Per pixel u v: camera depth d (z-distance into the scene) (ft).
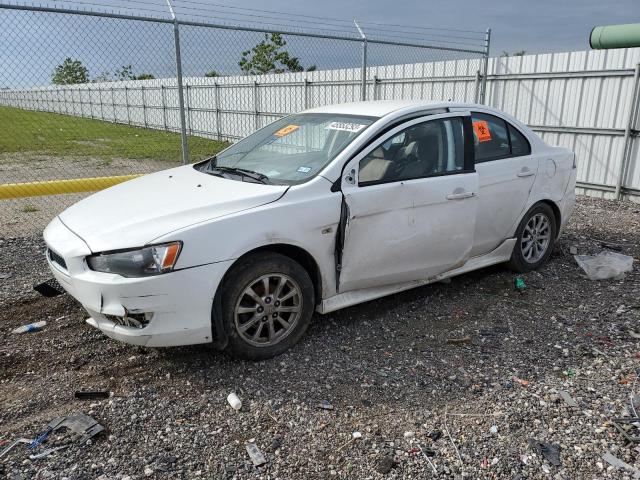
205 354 12.24
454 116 14.96
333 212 12.25
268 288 11.77
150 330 10.58
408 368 11.87
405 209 13.30
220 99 67.51
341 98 51.39
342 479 8.59
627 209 30.01
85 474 8.51
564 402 10.62
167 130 78.64
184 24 23.88
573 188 18.53
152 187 13.33
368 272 13.14
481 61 38.81
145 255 10.36
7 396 10.58
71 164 48.32
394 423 9.98
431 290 16.24
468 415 10.23
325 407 10.38
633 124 31.86
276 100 59.26
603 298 15.80
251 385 11.09
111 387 10.96
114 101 81.41
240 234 11.06
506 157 16.12
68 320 13.87
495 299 15.65
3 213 27.04
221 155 15.65
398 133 13.70
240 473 8.66
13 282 16.51
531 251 17.75
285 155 13.98
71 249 10.98
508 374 11.68
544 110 36.37
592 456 9.11
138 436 9.46
